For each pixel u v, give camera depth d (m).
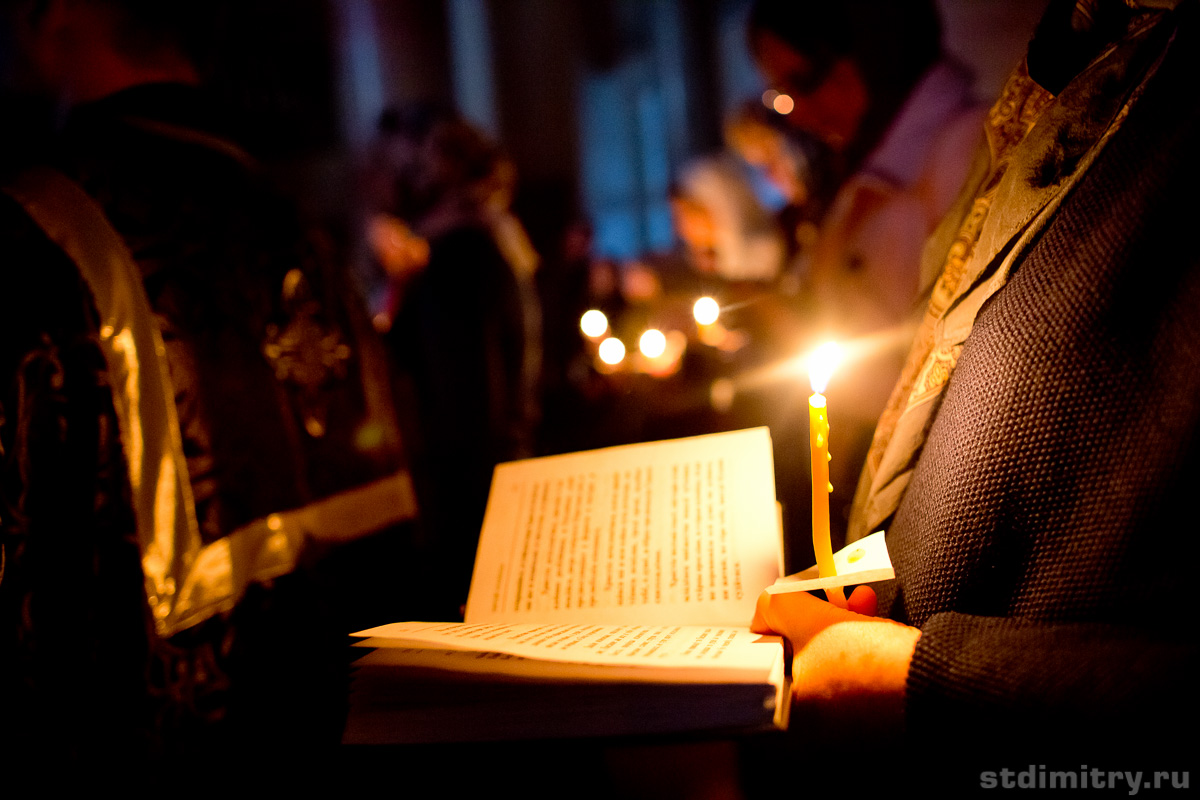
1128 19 0.61
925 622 0.56
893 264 1.43
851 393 1.32
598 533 0.79
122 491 0.86
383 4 5.72
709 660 0.53
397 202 2.64
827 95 1.52
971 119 1.35
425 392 2.47
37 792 0.81
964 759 0.47
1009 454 0.54
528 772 0.63
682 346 2.36
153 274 0.94
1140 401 0.49
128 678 0.86
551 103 6.64
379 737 0.57
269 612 1.01
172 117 1.08
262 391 1.05
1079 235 0.55
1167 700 0.42
